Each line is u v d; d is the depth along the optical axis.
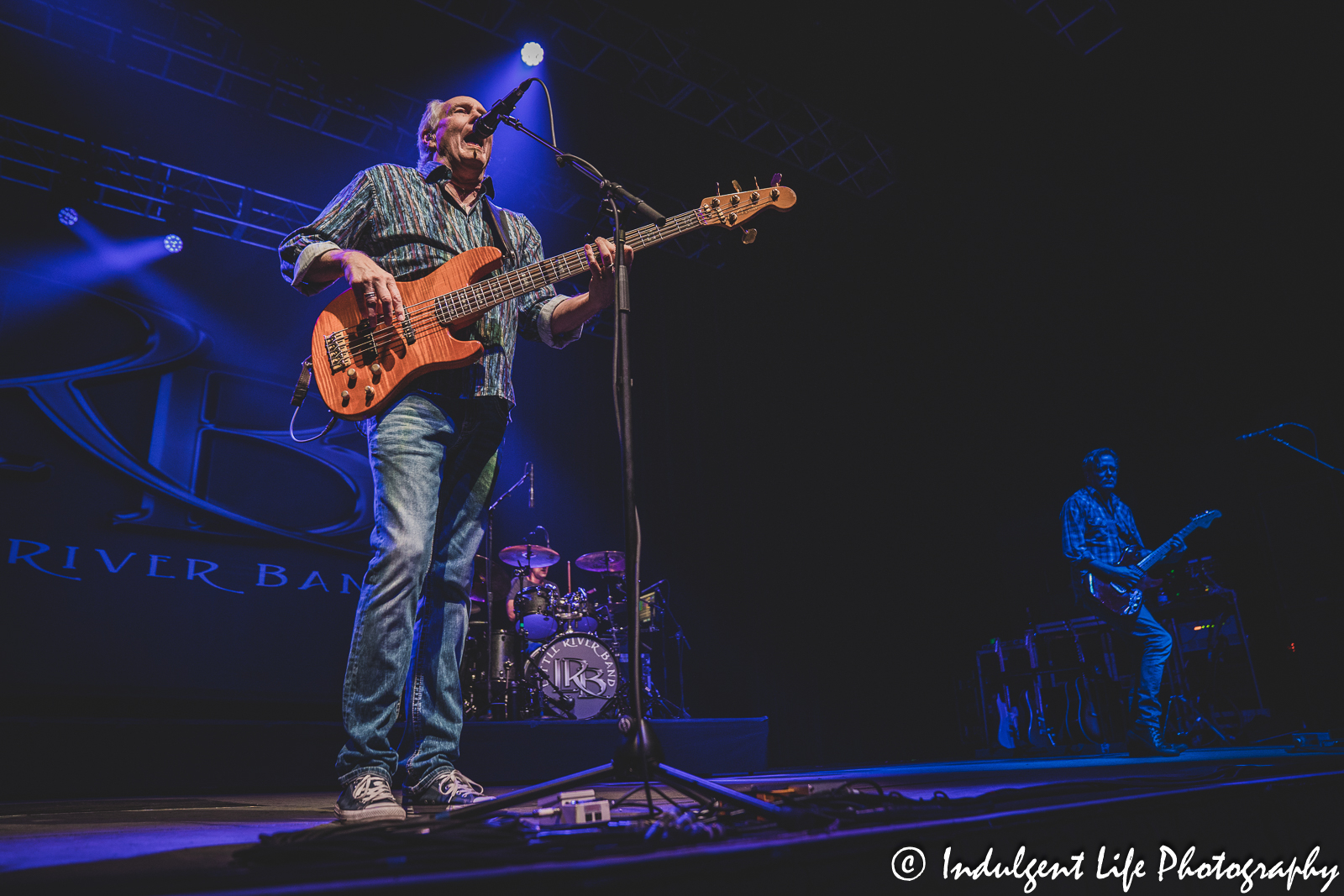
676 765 4.93
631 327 8.64
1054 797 1.37
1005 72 6.65
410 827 1.14
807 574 8.48
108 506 5.96
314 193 7.14
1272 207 5.90
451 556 2.06
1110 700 6.41
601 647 6.34
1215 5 5.80
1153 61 6.22
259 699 6.01
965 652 7.85
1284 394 5.98
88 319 6.30
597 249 1.97
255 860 0.97
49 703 5.47
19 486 5.75
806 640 8.34
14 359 5.99
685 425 8.59
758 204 2.21
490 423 2.08
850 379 8.70
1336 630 5.61
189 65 6.24
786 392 8.84
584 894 0.83
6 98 6.09
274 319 6.97
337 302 1.93
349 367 1.87
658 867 0.88
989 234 7.55
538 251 2.35
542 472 8.12
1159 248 6.51
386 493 1.85
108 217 6.58
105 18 5.78
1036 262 7.27
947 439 8.12
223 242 6.93
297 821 1.81
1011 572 7.71
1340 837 1.57
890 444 8.51
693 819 1.13
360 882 0.78
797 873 0.95
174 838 1.43
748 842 0.98
